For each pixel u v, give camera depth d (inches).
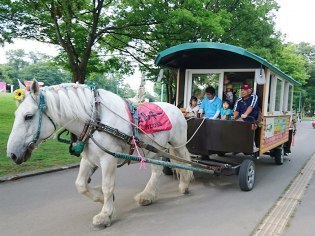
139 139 189.8
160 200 227.9
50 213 193.3
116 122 175.2
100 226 173.5
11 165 292.7
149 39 486.0
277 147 375.2
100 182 265.1
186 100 312.8
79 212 195.9
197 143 259.8
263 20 669.9
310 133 912.3
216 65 298.2
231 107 290.5
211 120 253.1
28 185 246.8
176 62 307.1
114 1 451.2
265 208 217.2
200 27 462.0
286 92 387.5
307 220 197.2
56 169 292.5
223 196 242.1
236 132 245.6
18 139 151.6
